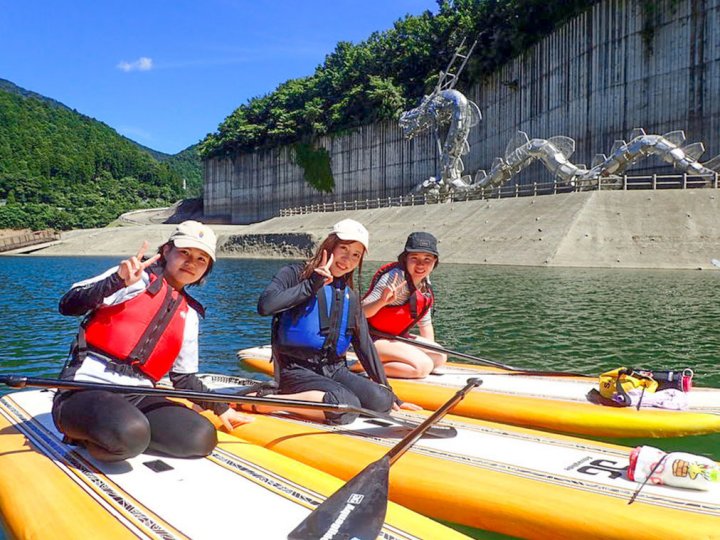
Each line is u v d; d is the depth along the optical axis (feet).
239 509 10.40
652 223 92.84
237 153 283.59
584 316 41.16
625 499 11.21
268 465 12.28
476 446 14.12
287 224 196.24
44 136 552.00
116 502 10.61
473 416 18.43
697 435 16.89
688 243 86.94
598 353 30.07
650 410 17.12
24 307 48.96
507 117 172.04
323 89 242.17
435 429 14.78
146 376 13.01
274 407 16.57
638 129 115.75
